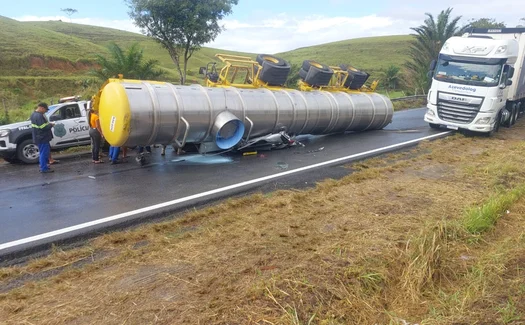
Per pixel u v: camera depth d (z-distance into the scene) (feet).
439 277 14.66
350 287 13.29
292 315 11.36
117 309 12.05
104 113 30.01
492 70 45.37
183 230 19.21
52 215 21.30
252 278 13.73
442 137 47.85
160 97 30.37
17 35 177.78
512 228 19.36
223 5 65.98
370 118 49.90
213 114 32.81
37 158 35.09
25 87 122.93
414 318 12.25
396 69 138.10
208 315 11.46
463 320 11.51
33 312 12.12
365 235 17.79
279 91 40.63
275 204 22.29
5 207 22.63
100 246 17.40
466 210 21.29
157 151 38.52
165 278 13.93
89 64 162.09
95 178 28.96
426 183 27.20
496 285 13.56
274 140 38.22
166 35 65.98
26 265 15.87
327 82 47.32
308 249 16.34
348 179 27.84
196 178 28.84
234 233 18.16
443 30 108.58
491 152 38.32
